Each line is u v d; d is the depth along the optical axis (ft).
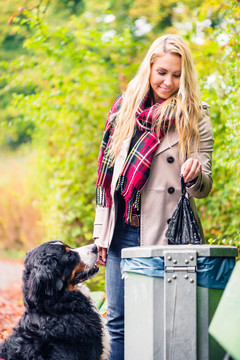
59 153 29.09
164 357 9.20
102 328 12.52
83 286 13.08
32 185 35.01
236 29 17.94
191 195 11.28
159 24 44.60
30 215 43.73
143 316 9.60
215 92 19.22
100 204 12.66
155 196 11.69
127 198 11.78
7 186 47.57
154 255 9.36
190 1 33.91
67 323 11.94
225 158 17.33
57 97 25.86
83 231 27.09
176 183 11.71
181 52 11.76
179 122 11.61
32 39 26.00
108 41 26.81
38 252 12.50
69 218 26.30
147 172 11.62
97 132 27.40
